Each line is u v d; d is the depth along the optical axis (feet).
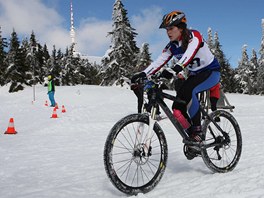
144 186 10.50
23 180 12.77
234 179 10.95
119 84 109.09
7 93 106.42
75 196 10.43
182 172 12.92
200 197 9.47
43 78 157.58
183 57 10.91
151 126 10.82
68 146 20.76
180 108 11.71
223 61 145.79
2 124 34.73
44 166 15.20
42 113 47.52
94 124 31.35
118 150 14.69
